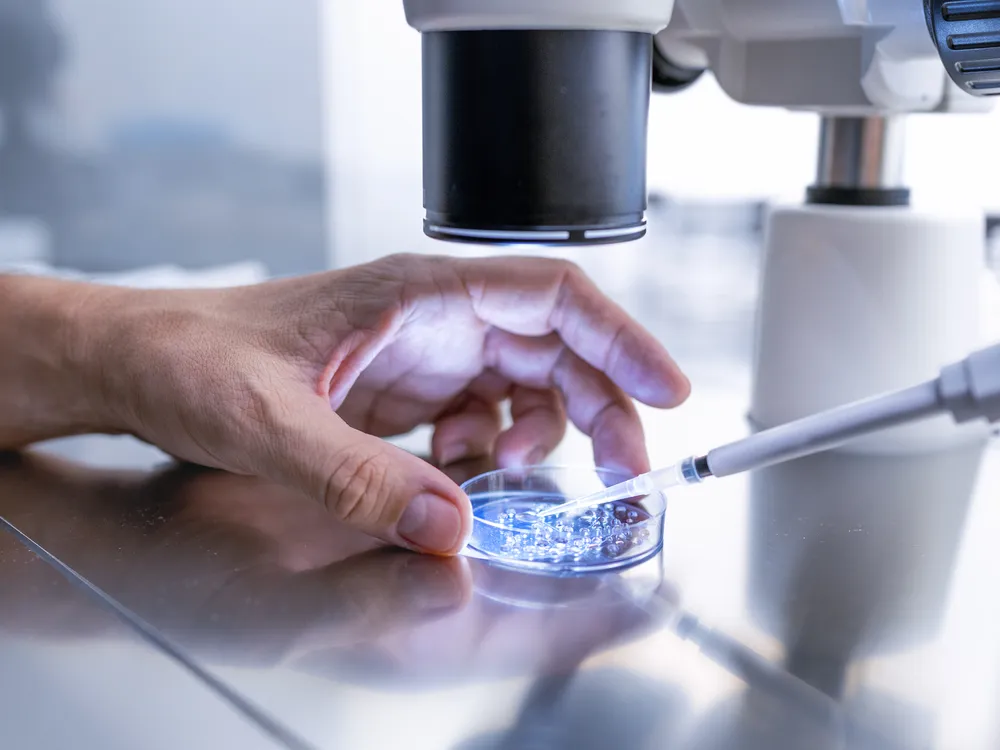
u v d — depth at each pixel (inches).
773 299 16.7
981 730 10.2
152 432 14.7
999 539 13.5
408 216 36.8
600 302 15.4
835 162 16.6
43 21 29.6
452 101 12.0
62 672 11.0
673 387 15.0
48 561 12.9
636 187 12.4
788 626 11.7
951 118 29.9
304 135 34.7
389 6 34.8
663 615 11.9
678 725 10.3
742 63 16.0
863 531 13.7
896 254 15.7
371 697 10.6
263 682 10.8
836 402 16.2
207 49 32.3
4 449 16.1
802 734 10.2
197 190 33.1
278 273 35.1
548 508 14.0
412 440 16.9
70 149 30.7
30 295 15.8
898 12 14.1
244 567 12.8
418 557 13.0
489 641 11.4
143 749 10.1
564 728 10.3
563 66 11.7
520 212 11.9
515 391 16.4
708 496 14.7
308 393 13.5
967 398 11.5
